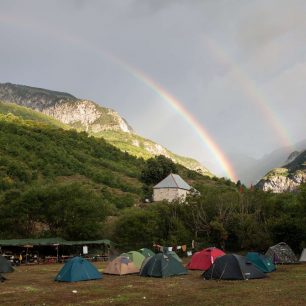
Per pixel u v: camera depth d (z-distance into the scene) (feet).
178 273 90.53
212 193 211.41
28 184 283.59
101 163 447.83
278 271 96.07
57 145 457.68
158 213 183.21
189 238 173.78
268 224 158.40
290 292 62.03
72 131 560.61
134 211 184.44
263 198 188.44
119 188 355.36
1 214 177.27
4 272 104.27
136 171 461.78
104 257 155.33
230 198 194.39
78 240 171.01
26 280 86.48
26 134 440.04
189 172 502.79
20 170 297.94
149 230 170.50
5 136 393.50
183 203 195.21
